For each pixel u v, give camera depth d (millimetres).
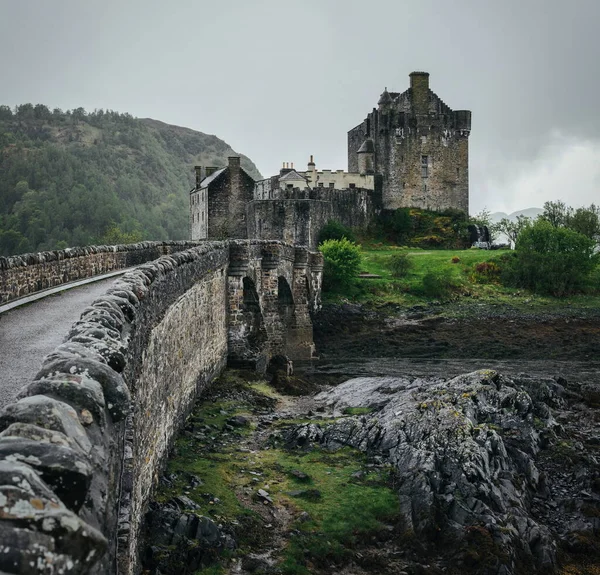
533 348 61375
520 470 23344
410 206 109062
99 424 6207
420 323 68625
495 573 18031
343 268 75625
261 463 22953
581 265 78750
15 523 3951
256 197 103688
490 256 86562
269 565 16766
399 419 25453
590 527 21000
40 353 13648
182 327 23172
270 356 43938
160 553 14984
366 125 111938
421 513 19891
